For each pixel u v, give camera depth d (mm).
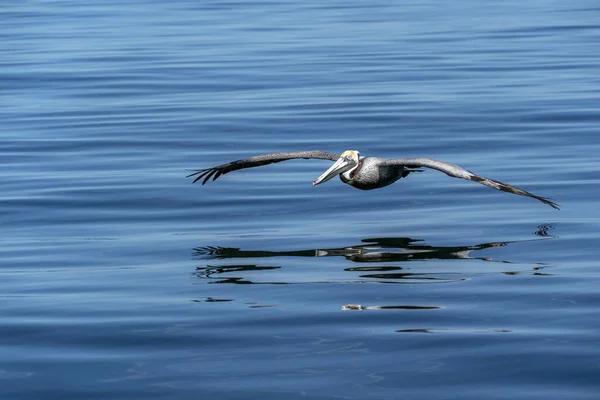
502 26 41906
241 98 28719
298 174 21266
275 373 11109
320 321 12695
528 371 11000
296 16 45688
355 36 39812
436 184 20266
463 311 12961
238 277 14648
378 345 11852
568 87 29141
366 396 10508
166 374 11109
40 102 28547
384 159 16328
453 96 28391
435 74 31719
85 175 20953
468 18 44562
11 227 17500
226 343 12000
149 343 12016
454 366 11188
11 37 40188
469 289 13844
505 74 31500
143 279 14594
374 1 51531
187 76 31969
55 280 14586
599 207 18031
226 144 23641
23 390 10742
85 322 12750
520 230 16891
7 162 22078
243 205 18969
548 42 37625
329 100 28141
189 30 41656
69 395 10609
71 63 34219
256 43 38312
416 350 11664
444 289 13891
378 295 13703
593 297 13336
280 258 15625
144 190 19828
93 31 41625
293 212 18531
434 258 15461
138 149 23219
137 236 16969
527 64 33125
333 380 10883
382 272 14766
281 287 14141
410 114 26266
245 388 10727
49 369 11281
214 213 18438
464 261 15234
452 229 17141
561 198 18719
